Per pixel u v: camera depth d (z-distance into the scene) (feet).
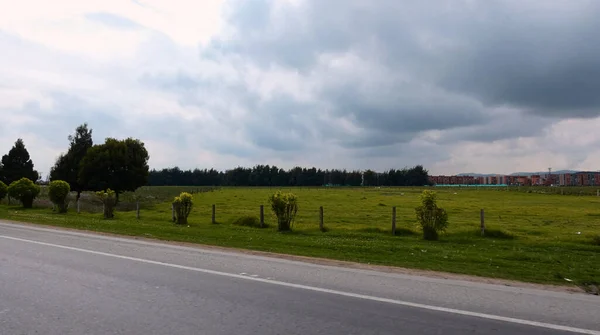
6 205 130.52
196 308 20.95
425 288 26.50
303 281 27.55
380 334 17.78
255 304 21.80
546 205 173.99
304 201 195.52
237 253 40.09
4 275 27.84
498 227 90.33
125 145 207.21
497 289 26.99
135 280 26.86
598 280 32.42
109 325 18.37
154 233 58.54
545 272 35.53
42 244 42.78
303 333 17.67
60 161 236.22
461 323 19.42
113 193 99.19
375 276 30.09
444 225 64.69
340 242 55.01
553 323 19.76
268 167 642.63
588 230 86.94
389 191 354.74
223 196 241.14
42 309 20.56
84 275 28.09
